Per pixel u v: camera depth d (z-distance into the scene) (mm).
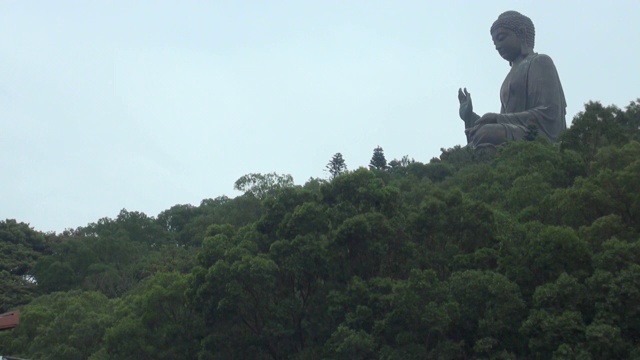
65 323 91688
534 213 75312
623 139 91938
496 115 169000
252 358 72062
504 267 65625
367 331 66438
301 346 71250
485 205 72062
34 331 96688
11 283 137000
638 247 59156
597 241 63812
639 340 57562
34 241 160125
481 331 61688
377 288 68125
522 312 61219
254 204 145375
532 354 59875
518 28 184000
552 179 88500
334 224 73562
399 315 63906
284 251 71250
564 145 95688
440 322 62031
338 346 64312
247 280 69875
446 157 165500
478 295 62406
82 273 138750
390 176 148625
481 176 107938
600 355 55688
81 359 87688
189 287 74688
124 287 127500
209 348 72375
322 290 71625
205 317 72250
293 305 70562
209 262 74625
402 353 62188
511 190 88188
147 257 138125
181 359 76125
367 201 75500
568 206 69812
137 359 76688
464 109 176375
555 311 58688
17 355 94125
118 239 146125
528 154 106312
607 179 69250
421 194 109625
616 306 57156
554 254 61844
